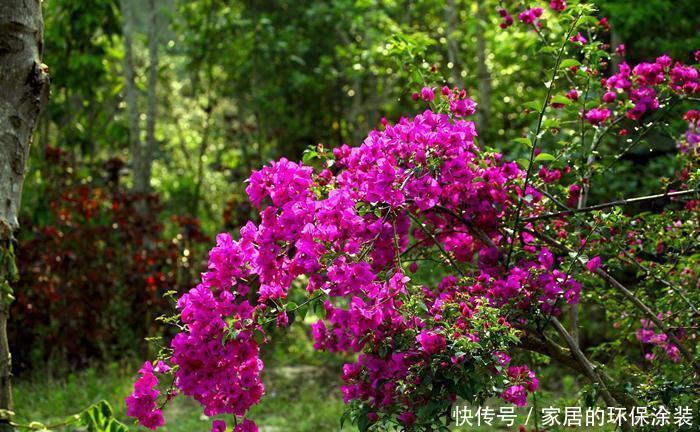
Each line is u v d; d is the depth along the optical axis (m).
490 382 2.80
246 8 12.29
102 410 2.56
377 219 3.02
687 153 4.08
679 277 3.93
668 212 3.64
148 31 9.71
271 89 12.20
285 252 2.89
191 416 6.48
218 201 12.52
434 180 3.01
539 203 3.54
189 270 8.79
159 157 13.84
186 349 2.84
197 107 14.12
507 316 3.12
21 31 2.74
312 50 12.97
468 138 3.22
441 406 2.80
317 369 7.96
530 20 3.88
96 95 9.38
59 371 7.56
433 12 11.80
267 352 8.29
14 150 2.73
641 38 8.46
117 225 8.65
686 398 3.27
